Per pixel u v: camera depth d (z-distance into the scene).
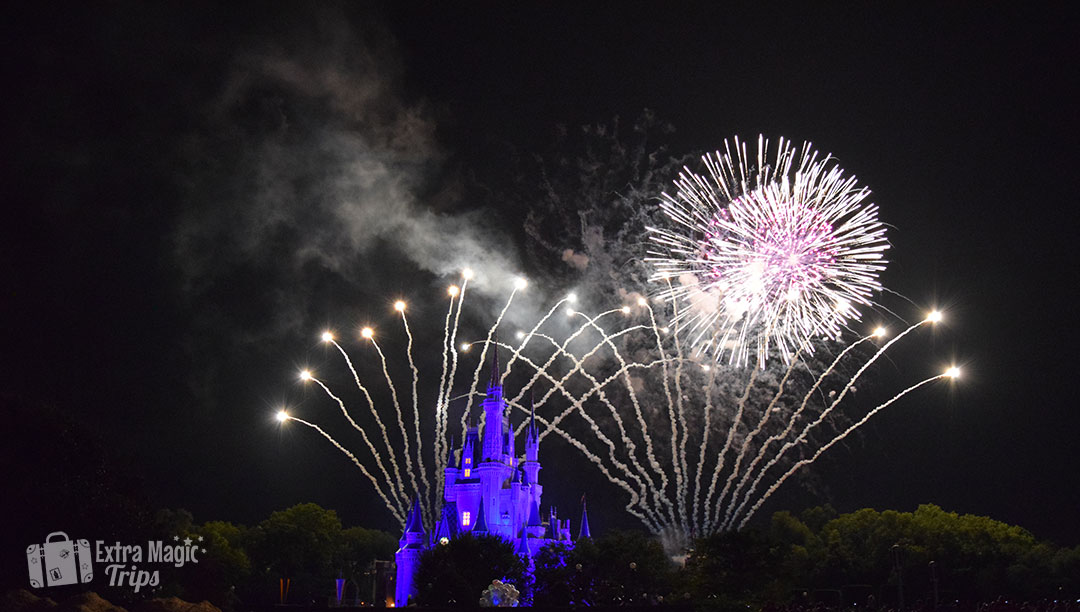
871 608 77.75
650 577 92.12
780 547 74.69
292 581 138.88
